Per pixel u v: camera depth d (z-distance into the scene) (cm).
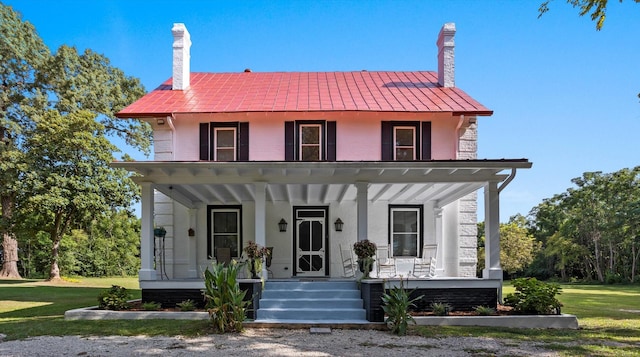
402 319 921
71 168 2314
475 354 741
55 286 2216
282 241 1578
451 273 1499
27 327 963
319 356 722
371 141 1478
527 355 733
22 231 2423
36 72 2675
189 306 1096
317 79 1827
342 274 1553
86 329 934
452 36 1703
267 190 1367
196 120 1487
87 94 2638
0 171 2259
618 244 3944
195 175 1154
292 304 1099
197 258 1545
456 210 1523
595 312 1299
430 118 1485
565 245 4141
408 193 1414
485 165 1069
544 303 1055
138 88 2898
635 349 778
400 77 1853
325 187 1325
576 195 4178
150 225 1145
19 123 2669
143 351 750
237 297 942
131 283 2542
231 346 792
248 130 1485
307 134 1495
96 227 3234
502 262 4178
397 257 1534
